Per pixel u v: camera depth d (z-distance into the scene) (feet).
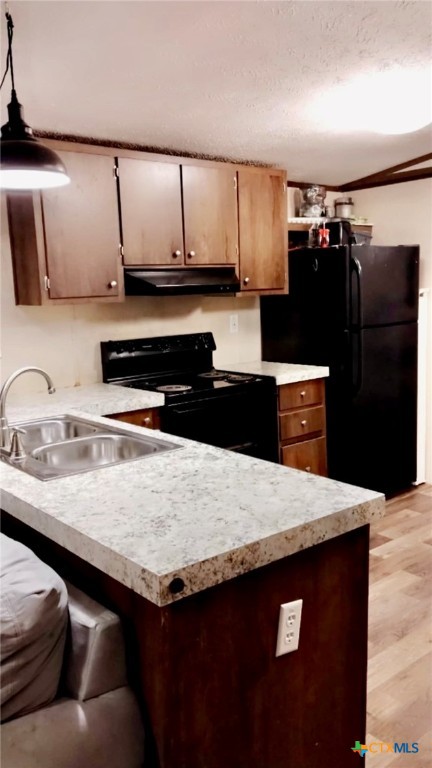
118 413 9.12
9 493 4.87
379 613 8.54
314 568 4.37
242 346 13.37
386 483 12.88
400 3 6.76
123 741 3.80
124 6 6.16
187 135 10.17
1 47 6.69
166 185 10.32
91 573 4.48
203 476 5.14
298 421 11.73
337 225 12.62
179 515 4.21
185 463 5.57
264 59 7.76
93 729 3.72
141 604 3.85
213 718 3.91
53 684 3.82
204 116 9.45
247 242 11.59
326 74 8.36
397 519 11.95
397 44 7.68
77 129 9.29
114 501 4.56
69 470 5.57
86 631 3.87
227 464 5.53
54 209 9.07
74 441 6.78
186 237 10.68
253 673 4.09
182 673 3.72
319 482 4.92
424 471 14.12
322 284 12.07
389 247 12.19
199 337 12.32
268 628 4.14
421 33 7.46
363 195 14.49
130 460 5.72
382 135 11.19
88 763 3.65
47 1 5.93
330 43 7.52
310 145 11.38
